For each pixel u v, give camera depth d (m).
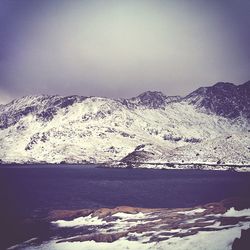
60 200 123.00
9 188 167.38
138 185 176.88
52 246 63.41
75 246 62.91
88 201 120.19
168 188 159.88
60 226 77.00
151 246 60.56
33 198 129.25
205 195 131.75
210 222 72.50
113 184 184.75
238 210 81.62
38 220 85.25
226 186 160.00
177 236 64.62
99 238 65.81
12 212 98.75
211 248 58.72
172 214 83.12
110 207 106.31
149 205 109.81
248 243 59.97
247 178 196.75
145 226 72.38
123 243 62.75
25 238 68.81
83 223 78.62
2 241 67.25
